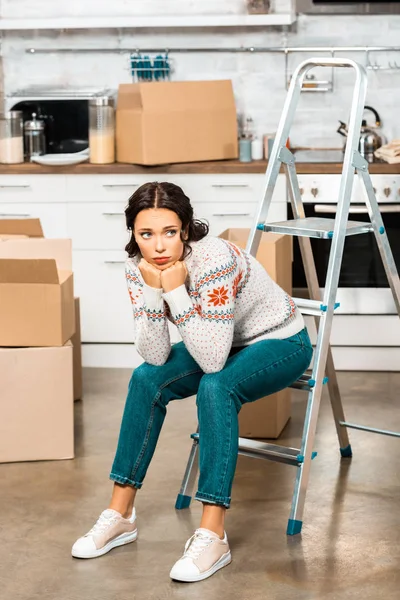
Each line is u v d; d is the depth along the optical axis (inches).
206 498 117.2
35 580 116.4
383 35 226.8
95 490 143.9
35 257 159.8
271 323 123.9
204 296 115.1
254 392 121.2
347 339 207.0
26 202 210.1
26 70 234.1
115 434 168.7
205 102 209.3
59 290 149.9
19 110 232.4
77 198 208.7
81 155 213.0
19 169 208.2
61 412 154.9
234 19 216.1
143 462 124.3
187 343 116.0
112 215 208.4
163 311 118.6
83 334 212.5
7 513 136.0
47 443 155.4
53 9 230.2
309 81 228.8
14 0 230.1
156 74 230.8
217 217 208.1
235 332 125.5
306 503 138.5
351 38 227.6
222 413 116.5
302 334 126.4
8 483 146.7
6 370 151.7
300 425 172.6
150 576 117.2
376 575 116.8
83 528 131.0
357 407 182.5
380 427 170.9
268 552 123.3
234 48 229.0
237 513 135.7
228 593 112.9
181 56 230.8
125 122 207.0
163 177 206.5
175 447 162.6
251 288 121.4
